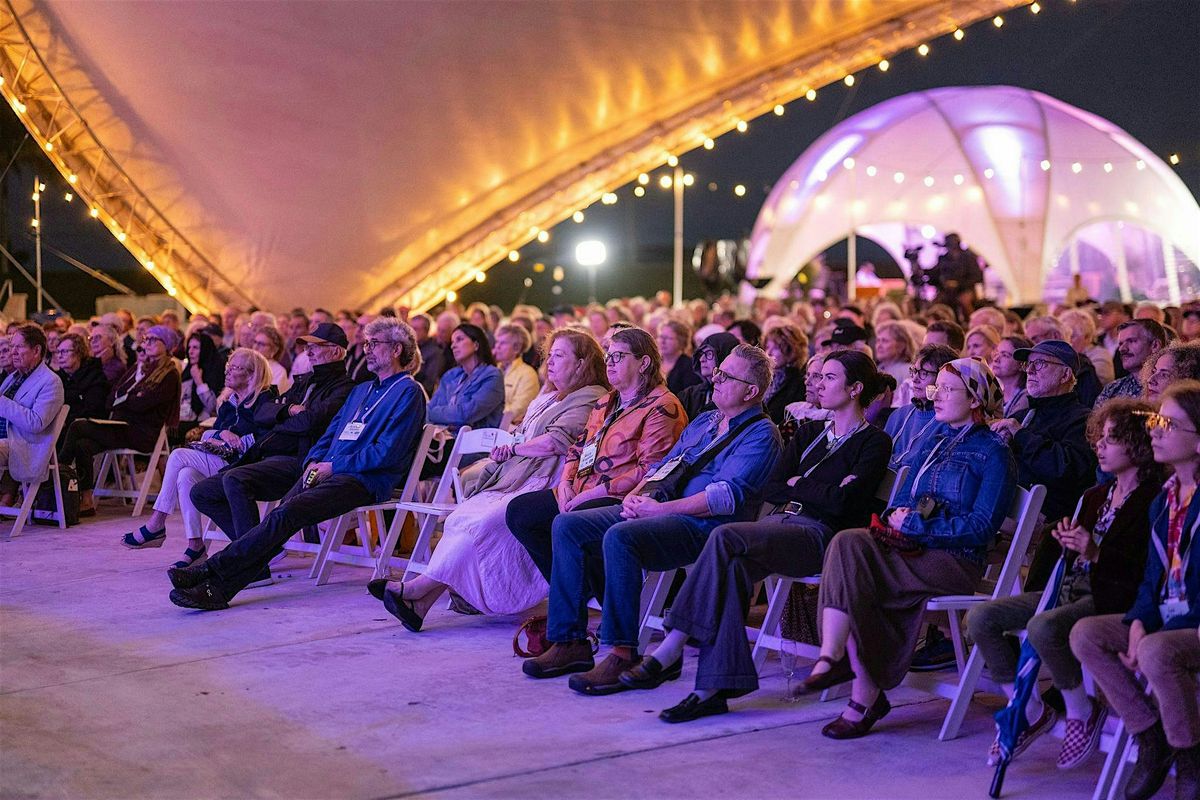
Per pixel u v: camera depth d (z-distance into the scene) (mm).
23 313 15766
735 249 26578
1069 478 5363
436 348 11125
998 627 4285
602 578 5355
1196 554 3744
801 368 7352
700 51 14023
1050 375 5574
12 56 13516
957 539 4570
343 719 4621
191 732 4465
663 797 3865
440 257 17172
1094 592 4055
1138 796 3787
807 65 14773
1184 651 3674
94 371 9938
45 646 5664
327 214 15711
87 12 12633
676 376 8453
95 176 15039
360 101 13867
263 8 12359
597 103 14773
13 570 7418
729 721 4648
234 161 14781
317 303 17234
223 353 11180
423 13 12477
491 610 5910
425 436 6949
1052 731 4254
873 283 22781
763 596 6504
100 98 14055
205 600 6363
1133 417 4133
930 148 28781
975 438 4766
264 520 6496
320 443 7008
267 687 5035
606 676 4980
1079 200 27609
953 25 14258
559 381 6379
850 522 5051
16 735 4418
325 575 7137
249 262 16375
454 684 5094
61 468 9008
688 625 4742
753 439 5273
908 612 4590
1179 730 3652
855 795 3914
